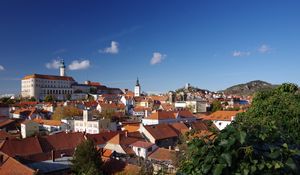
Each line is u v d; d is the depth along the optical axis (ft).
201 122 242.99
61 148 168.35
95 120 280.31
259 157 18.74
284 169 18.78
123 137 180.14
